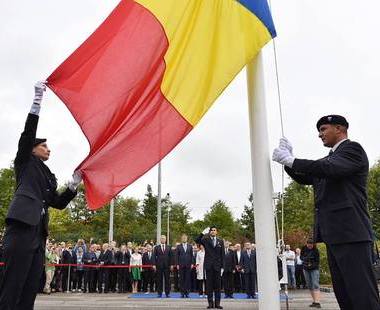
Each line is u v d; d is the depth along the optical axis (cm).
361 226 422
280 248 673
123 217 6012
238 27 504
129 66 525
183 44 518
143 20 534
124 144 509
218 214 6531
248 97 510
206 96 493
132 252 2112
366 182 444
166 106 508
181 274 1777
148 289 2048
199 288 1853
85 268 2033
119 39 532
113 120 516
